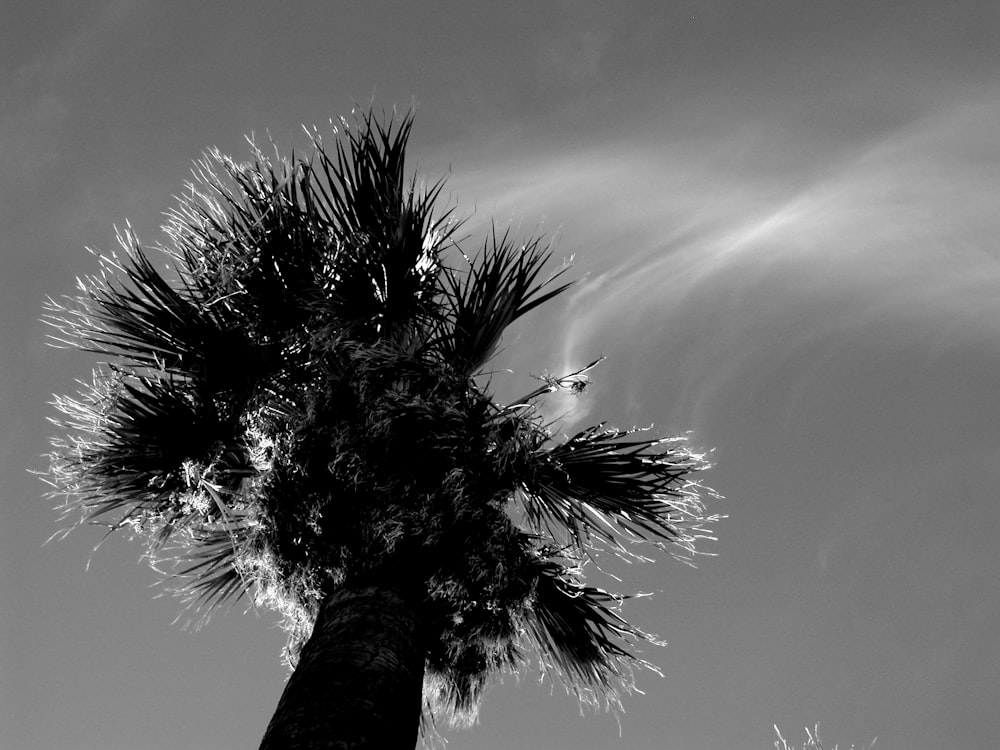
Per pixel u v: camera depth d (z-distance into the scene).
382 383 5.89
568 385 6.64
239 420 6.21
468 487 5.49
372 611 4.71
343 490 5.42
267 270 6.43
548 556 6.21
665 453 6.56
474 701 5.68
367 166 6.65
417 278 6.52
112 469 5.98
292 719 3.94
